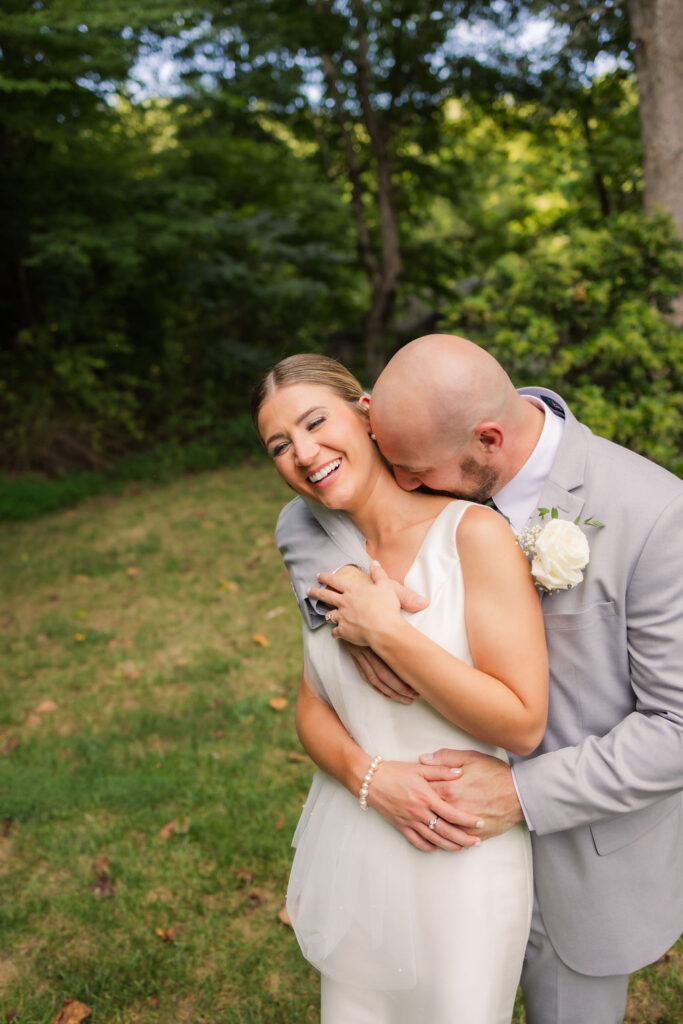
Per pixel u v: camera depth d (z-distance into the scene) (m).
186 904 2.75
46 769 3.56
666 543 1.42
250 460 10.84
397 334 15.41
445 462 1.44
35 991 2.43
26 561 6.84
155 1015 2.34
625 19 6.93
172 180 11.16
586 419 4.49
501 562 1.41
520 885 1.51
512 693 1.39
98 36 8.05
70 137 8.91
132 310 11.99
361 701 1.54
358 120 13.60
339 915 1.54
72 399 10.69
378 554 1.60
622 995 1.66
